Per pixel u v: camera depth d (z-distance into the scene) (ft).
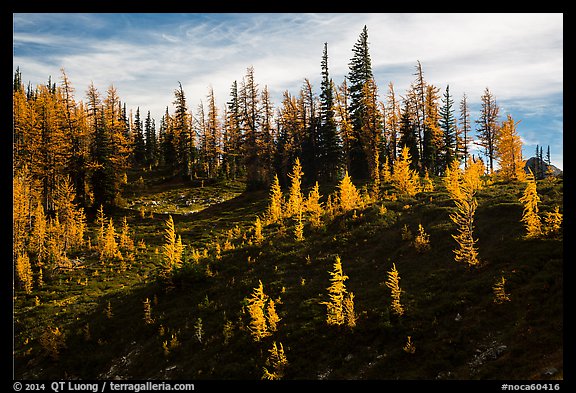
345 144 219.20
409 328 72.28
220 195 262.26
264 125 253.85
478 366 57.93
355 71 217.77
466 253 89.56
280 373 70.59
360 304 85.61
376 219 132.67
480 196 129.49
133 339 97.71
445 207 125.49
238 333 87.30
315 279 105.19
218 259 132.16
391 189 176.55
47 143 217.97
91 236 191.93
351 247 119.34
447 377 57.82
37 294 134.51
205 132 306.35
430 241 106.42
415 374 60.44
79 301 129.59
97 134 233.76
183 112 288.71
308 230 143.43
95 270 155.74
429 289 83.56
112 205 227.40
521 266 76.74
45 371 90.12
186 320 98.48
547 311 61.52
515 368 53.16
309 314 87.35
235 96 268.00
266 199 226.38
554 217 90.22
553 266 73.05
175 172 301.84
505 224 101.04
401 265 100.01
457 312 72.54
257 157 253.85
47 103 227.81
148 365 85.25
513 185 143.23
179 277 116.26
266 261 122.52
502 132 164.25
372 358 68.90
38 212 172.86
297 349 76.59
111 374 86.17
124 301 120.57
